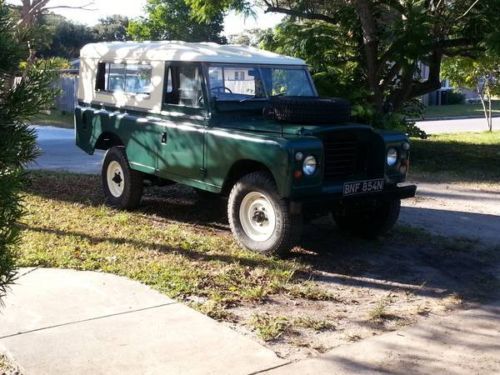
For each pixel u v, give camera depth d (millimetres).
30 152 3029
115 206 8578
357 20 13961
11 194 2990
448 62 19422
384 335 4672
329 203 6328
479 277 6176
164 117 7480
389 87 15211
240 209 6602
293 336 4590
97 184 10188
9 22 2992
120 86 8367
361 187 6449
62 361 4055
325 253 6848
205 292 5355
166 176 7469
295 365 4117
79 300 5082
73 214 7988
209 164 6809
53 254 6203
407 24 12695
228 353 4227
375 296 5562
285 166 5918
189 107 7137
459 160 14719
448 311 5230
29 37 3062
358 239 7465
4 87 2947
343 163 6590
